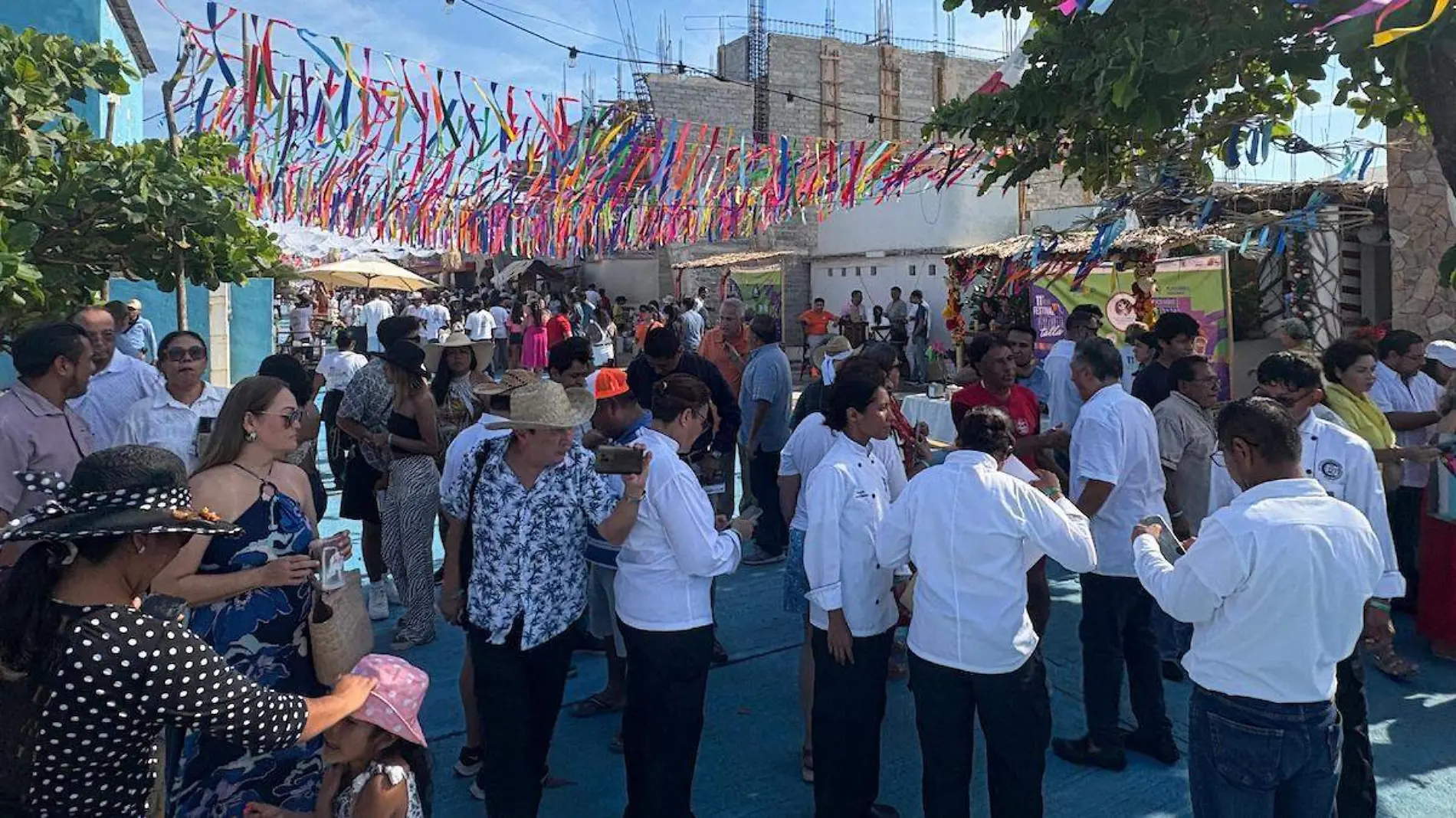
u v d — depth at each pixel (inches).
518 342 818.8
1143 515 152.7
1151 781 154.1
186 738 108.0
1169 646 195.8
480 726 155.6
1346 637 97.2
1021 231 804.6
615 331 891.4
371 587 233.1
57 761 73.2
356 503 227.0
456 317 1024.9
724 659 207.0
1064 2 127.8
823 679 132.9
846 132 1189.1
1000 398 205.2
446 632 221.6
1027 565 119.6
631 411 174.9
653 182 324.8
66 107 188.7
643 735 128.5
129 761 77.2
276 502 111.4
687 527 123.7
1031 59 154.9
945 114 170.9
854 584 128.9
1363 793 128.9
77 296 192.4
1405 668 192.1
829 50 1178.0
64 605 75.4
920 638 121.8
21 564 76.1
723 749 168.9
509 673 126.9
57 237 177.5
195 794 105.8
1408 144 301.9
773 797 153.1
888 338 800.9
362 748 91.0
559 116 279.0
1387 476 194.9
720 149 335.3
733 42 1203.9
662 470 125.7
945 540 119.2
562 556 129.3
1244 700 96.9
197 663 76.4
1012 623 117.3
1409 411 223.0
